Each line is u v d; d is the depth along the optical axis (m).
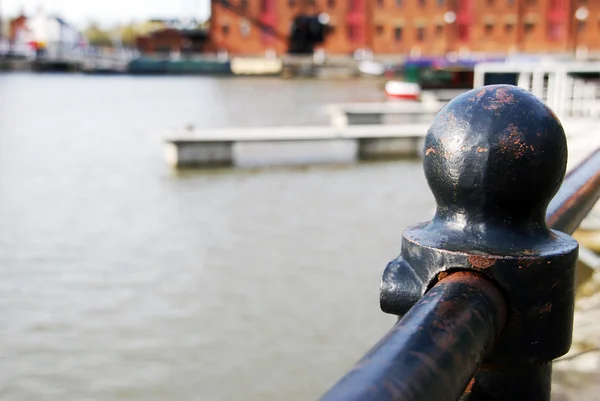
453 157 0.91
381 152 21.59
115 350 7.82
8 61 82.38
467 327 0.73
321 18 74.56
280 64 73.81
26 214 14.23
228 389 7.00
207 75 75.94
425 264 0.89
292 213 14.24
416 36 73.00
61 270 10.59
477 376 0.93
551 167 0.90
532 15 70.00
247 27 76.94
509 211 0.91
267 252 11.38
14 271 10.54
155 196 15.99
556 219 1.24
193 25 96.12
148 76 75.12
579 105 14.88
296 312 8.72
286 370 7.32
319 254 11.22
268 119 33.75
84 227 13.17
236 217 13.91
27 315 8.79
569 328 0.92
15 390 7.00
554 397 3.22
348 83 64.88
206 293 9.48
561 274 0.89
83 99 44.84
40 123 31.36
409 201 15.39
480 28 71.12
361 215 14.02
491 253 0.86
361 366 0.61
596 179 1.50
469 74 42.59
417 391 0.60
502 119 0.89
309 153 21.94
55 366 7.49
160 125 30.62
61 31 120.75
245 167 19.66
